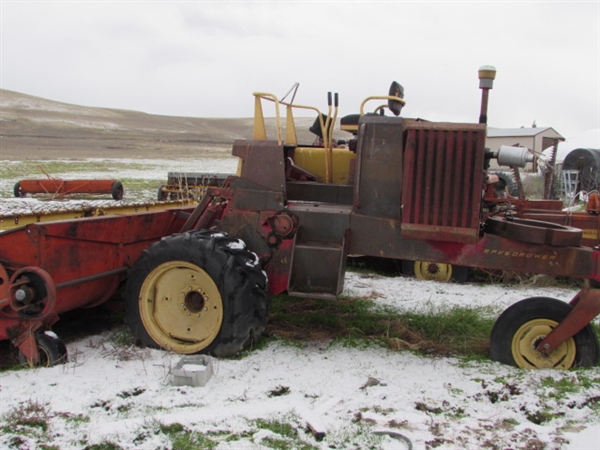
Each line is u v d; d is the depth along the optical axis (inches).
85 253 213.0
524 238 191.5
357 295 287.9
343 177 248.1
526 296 298.8
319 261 205.9
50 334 191.3
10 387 169.3
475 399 169.2
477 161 189.0
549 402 165.6
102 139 3120.1
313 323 237.5
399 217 202.7
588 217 324.5
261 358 195.5
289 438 143.9
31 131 3398.1
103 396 163.5
